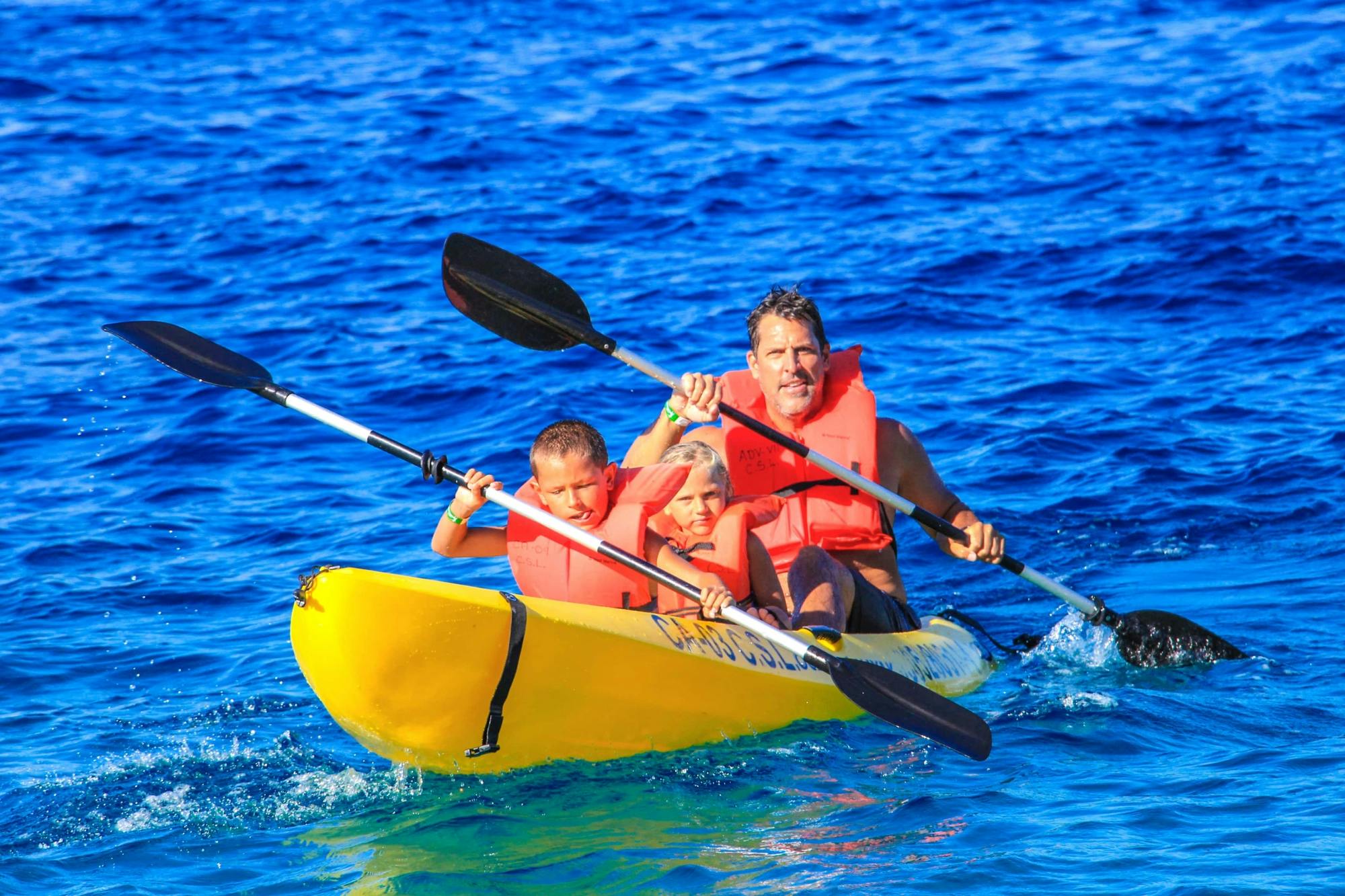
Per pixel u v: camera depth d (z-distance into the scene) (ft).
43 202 188.03
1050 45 246.88
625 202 180.45
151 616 83.71
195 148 211.00
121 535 97.35
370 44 273.33
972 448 108.68
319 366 133.18
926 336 134.10
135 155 208.23
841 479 75.92
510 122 218.79
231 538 96.89
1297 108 199.00
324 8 303.48
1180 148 187.32
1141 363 124.57
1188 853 48.11
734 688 64.39
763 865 49.78
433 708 58.39
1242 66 222.89
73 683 74.13
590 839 53.21
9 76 249.14
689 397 72.49
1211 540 91.09
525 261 78.28
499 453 110.42
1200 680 70.18
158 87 244.83
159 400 126.52
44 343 140.87
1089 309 138.72
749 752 62.54
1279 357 123.03
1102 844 49.49
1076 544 92.53
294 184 193.98
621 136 210.59
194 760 63.62
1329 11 250.16
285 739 65.92
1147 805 52.85
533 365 131.34
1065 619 81.00
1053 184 177.58
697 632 64.75
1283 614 78.43
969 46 251.80
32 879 52.08
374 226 175.94
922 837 51.34
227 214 182.39
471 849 52.90
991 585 89.20
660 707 62.54
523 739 60.70
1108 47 242.37
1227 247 149.79
